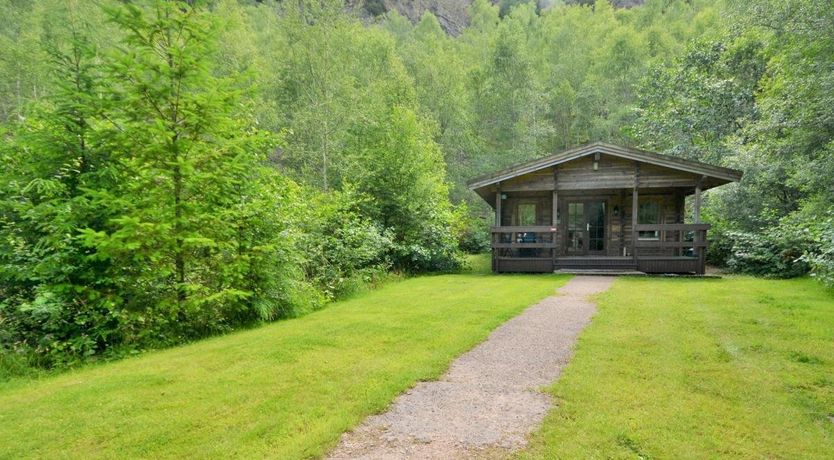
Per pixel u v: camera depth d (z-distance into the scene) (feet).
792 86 34.99
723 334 16.19
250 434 9.19
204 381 12.67
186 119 19.36
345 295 29.89
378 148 48.19
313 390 11.64
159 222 18.13
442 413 10.14
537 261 42.34
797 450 8.18
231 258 21.68
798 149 35.65
